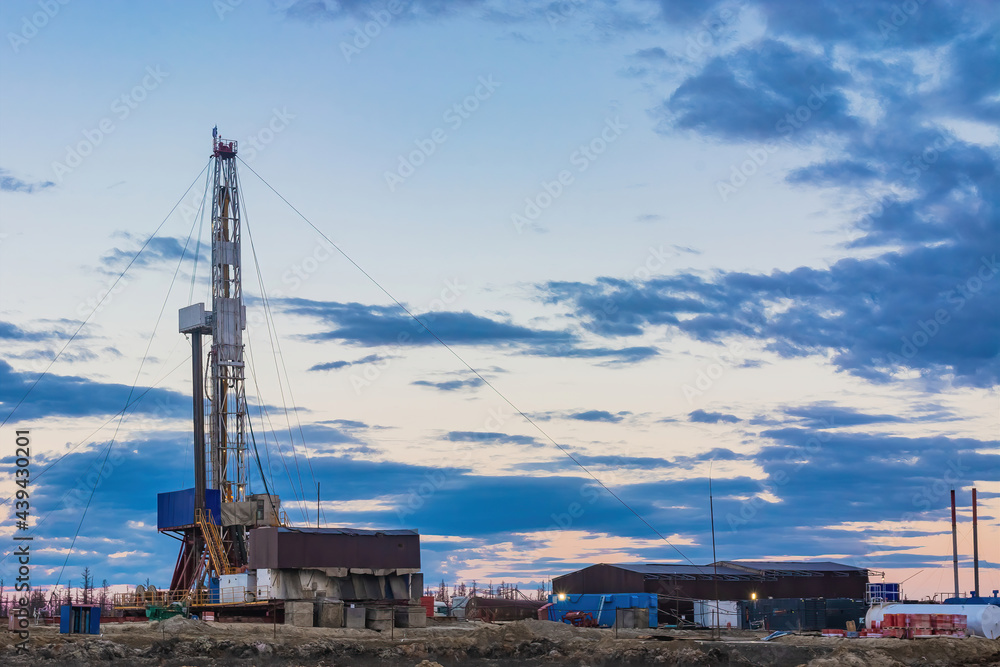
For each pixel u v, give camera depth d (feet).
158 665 219.20
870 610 304.91
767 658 256.52
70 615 243.60
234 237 358.02
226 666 221.46
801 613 366.02
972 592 398.01
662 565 407.64
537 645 266.57
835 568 417.90
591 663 249.96
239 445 346.74
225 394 347.97
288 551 294.46
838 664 229.45
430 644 258.16
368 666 232.94
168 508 345.31
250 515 325.62
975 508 415.23
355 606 299.38
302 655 241.14
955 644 262.67
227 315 352.49
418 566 317.01
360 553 306.76
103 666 215.10
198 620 277.64
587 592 396.16
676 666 246.27
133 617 323.16
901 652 253.03
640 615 351.05
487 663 248.32
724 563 420.36
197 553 338.13
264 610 295.28
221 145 362.12
